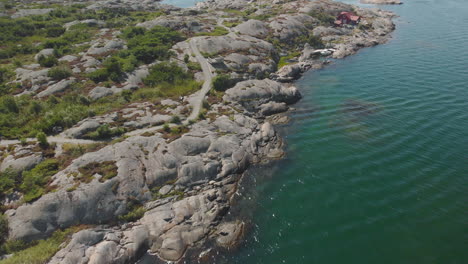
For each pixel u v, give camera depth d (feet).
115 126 156.46
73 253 95.96
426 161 139.23
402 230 106.01
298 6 461.37
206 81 224.12
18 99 179.32
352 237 105.09
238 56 263.90
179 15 435.94
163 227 109.09
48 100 180.55
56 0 539.29
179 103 187.21
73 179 116.57
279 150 157.79
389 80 234.17
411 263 94.73
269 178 138.62
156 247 103.76
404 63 268.21
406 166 137.28
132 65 229.86
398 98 202.08
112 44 271.28
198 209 116.57
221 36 297.74
